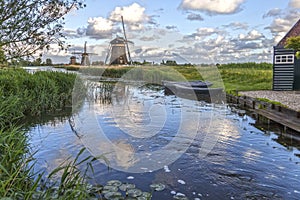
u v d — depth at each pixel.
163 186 2.88
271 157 3.83
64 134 4.88
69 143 4.32
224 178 3.13
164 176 3.15
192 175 3.20
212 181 3.05
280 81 12.62
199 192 2.77
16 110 5.72
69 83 8.34
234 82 13.12
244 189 2.86
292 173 3.28
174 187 2.88
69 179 2.25
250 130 5.39
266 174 3.25
